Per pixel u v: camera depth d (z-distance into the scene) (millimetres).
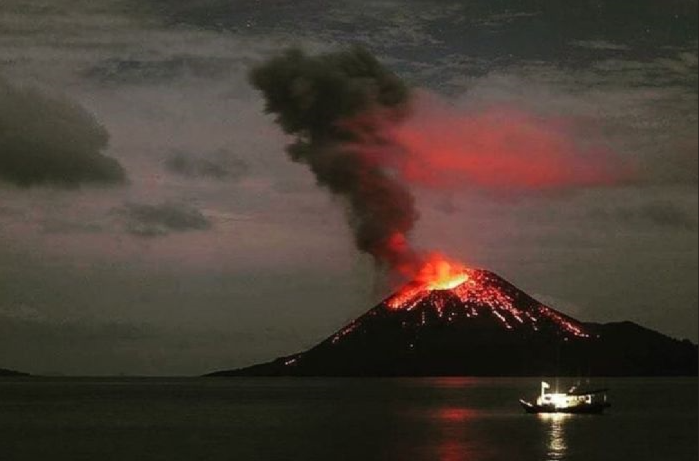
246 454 98625
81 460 94625
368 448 104688
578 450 104000
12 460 95438
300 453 99500
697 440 115438
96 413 176625
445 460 94188
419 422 147750
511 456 98250
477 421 150375
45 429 133750
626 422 146625
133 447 106250
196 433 125250
